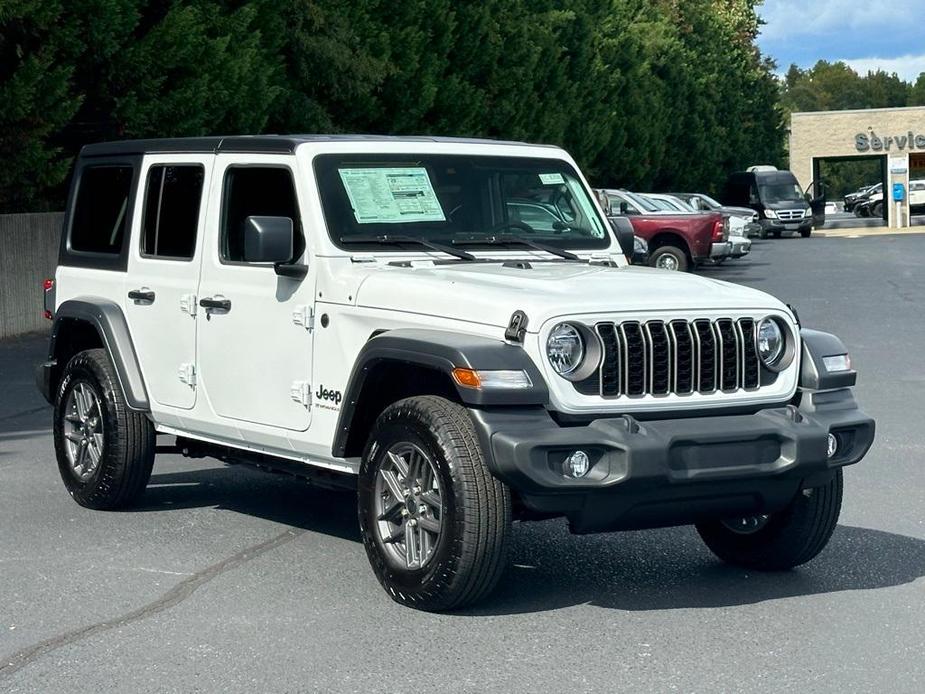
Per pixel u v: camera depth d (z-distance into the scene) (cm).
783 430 609
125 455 808
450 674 534
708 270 3394
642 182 5381
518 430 571
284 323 693
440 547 593
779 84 8288
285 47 2480
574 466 576
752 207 5691
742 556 698
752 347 630
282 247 657
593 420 593
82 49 1894
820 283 2905
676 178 5950
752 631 592
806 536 670
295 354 688
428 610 614
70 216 872
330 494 892
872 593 655
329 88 2577
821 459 615
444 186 724
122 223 823
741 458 604
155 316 783
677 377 611
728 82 6800
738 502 618
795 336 641
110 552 729
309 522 805
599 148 4519
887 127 7219
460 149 740
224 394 736
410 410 605
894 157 6719
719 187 6400
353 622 602
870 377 1470
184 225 770
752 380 630
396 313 634
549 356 586
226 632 588
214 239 742
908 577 685
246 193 729
